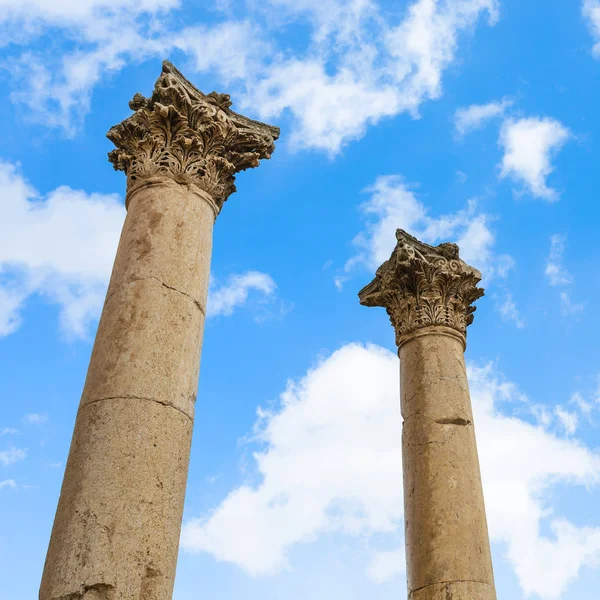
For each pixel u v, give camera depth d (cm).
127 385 995
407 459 1569
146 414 978
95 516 884
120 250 1172
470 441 1567
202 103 1338
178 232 1187
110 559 855
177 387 1030
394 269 1834
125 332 1045
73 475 934
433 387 1625
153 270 1116
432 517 1441
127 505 900
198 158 1298
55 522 917
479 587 1357
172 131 1303
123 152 1331
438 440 1538
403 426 1633
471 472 1515
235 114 1413
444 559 1386
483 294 1848
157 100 1314
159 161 1266
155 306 1079
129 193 1270
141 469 934
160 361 1033
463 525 1427
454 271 1794
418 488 1498
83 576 841
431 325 1731
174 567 915
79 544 866
